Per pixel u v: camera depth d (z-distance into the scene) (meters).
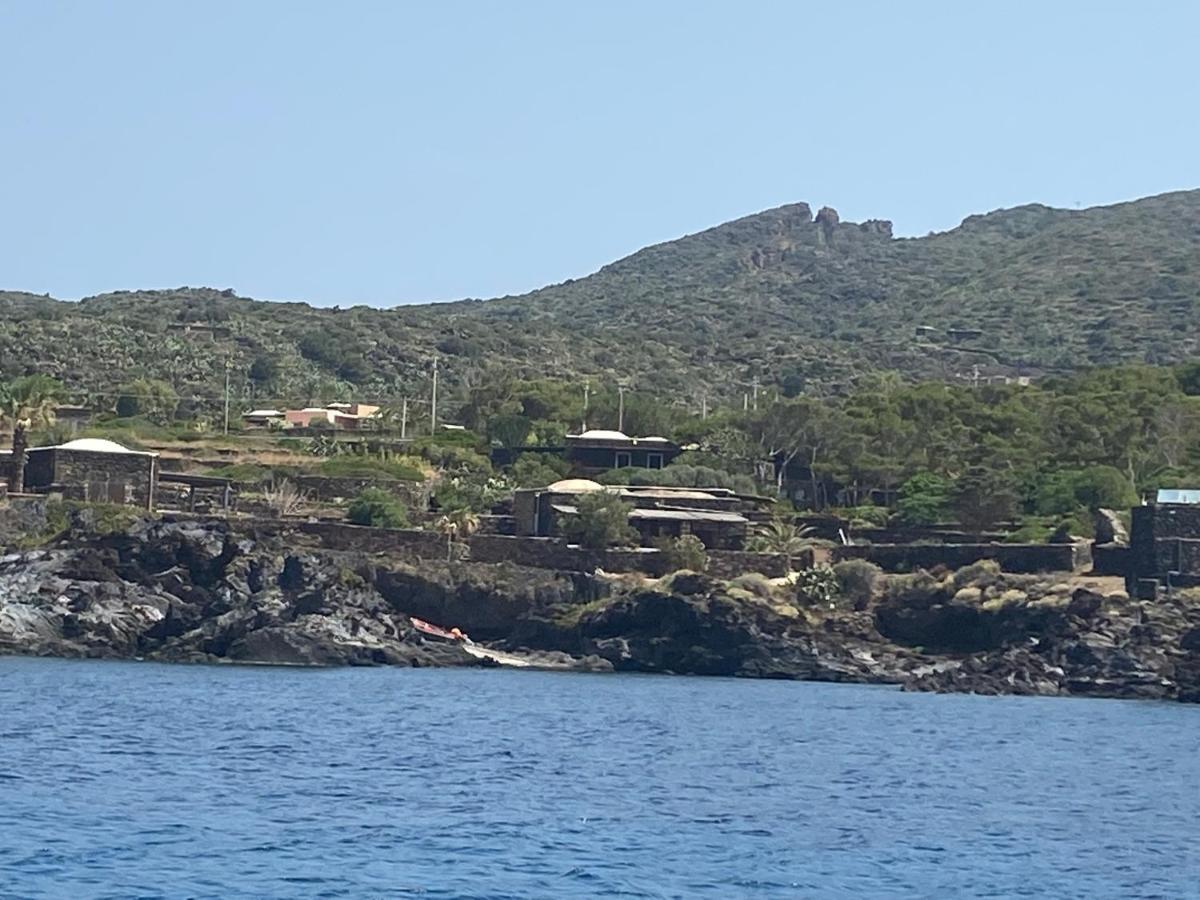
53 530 181.25
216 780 86.88
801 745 113.62
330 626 171.12
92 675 146.50
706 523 199.88
